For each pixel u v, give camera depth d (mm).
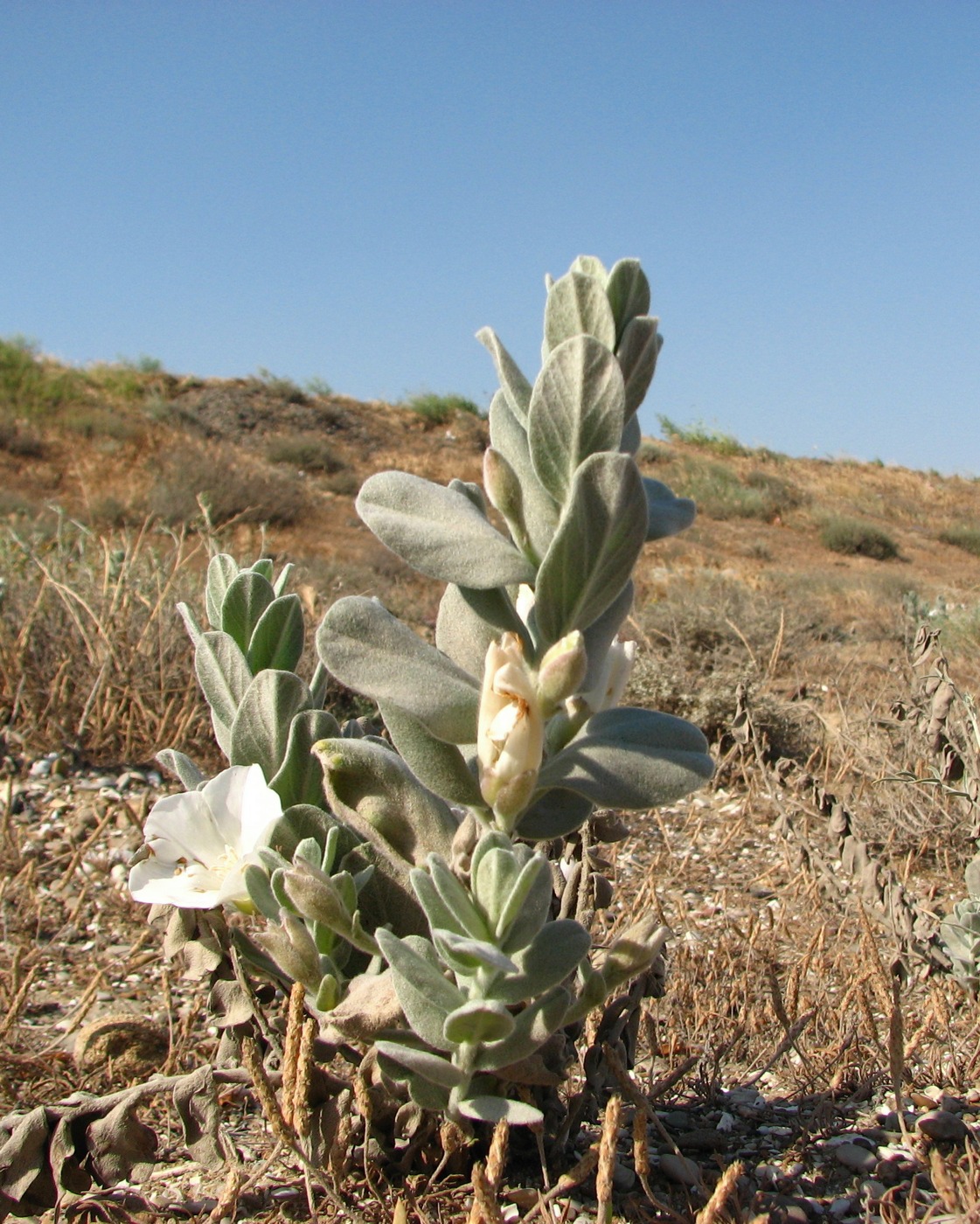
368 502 1329
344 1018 1377
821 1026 2309
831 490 33656
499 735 1185
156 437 22422
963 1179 1593
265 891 1447
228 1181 1479
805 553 23969
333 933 1502
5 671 4949
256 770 1509
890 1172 1744
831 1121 1896
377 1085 1604
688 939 3180
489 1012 1192
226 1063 1692
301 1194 1643
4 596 5309
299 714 1587
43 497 16984
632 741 1312
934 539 29172
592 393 1251
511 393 1375
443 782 1321
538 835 1386
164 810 1478
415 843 1495
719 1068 2072
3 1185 1403
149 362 29578
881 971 1848
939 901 3648
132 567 5902
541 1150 1553
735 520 27125
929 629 3236
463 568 1282
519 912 1280
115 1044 2074
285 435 27250
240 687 1676
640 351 1370
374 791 1493
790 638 8898
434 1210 1546
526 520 1343
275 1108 1396
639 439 1437
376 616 1306
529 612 1450
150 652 5035
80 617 5344
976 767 3305
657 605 9477
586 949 1295
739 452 37250
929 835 4180
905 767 4477
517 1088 1576
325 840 1537
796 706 5773
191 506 16594
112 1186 1447
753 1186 1706
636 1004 1781
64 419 21688
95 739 4730
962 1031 2383
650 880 3016
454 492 1359
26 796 4340
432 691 1272
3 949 3053
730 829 4508
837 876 3453
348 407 31672
